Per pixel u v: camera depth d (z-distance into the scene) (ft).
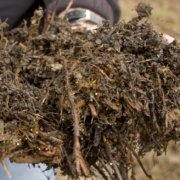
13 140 2.75
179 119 3.05
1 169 3.75
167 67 3.07
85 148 2.98
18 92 2.84
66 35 3.20
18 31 3.37
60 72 2.94
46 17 3.54
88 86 2.89
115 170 2.98
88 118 2.93
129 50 3.07
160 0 11.11
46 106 2.88
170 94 3.06
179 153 7.10
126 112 2.94
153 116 3.01
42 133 2.82
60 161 2.92
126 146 3.03
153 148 3.18
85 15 3.71
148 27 3.15
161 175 6.70
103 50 3.05
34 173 3.77
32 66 3.00
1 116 2.78
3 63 3.01
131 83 2.94
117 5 4.04
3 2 3.78
